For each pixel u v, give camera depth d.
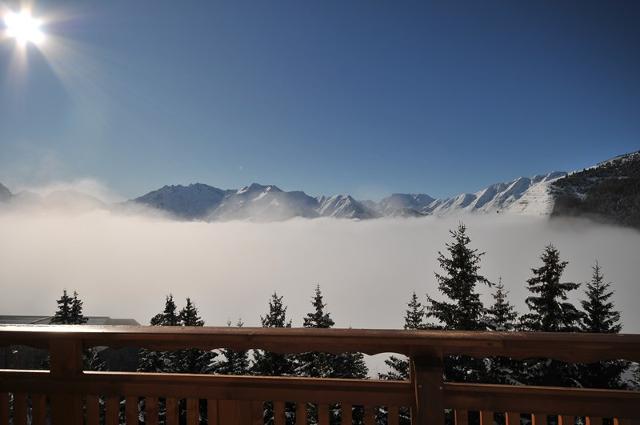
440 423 2.00
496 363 10.18
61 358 2.32
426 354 2.07
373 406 2.14
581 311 12.71
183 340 2.17
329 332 2.08
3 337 2.31
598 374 10.30
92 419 2.31
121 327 2.29
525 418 7.13
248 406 2.25
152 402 2.30
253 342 2.12
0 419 2.36
